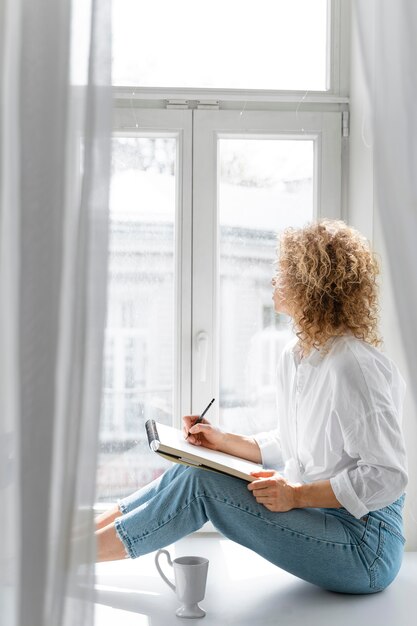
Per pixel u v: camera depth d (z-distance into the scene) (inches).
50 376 46.5
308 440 67.9
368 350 66.3
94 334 47.2
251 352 85.6
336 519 64.7
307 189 85.3
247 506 62.9
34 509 46.0
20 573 45.9
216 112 83.7
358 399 63.5
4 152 48.3
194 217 83.7
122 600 65.6
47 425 46.3
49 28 47.4
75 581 46.7
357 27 49.2
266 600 65.6
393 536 66.1
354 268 67.4
